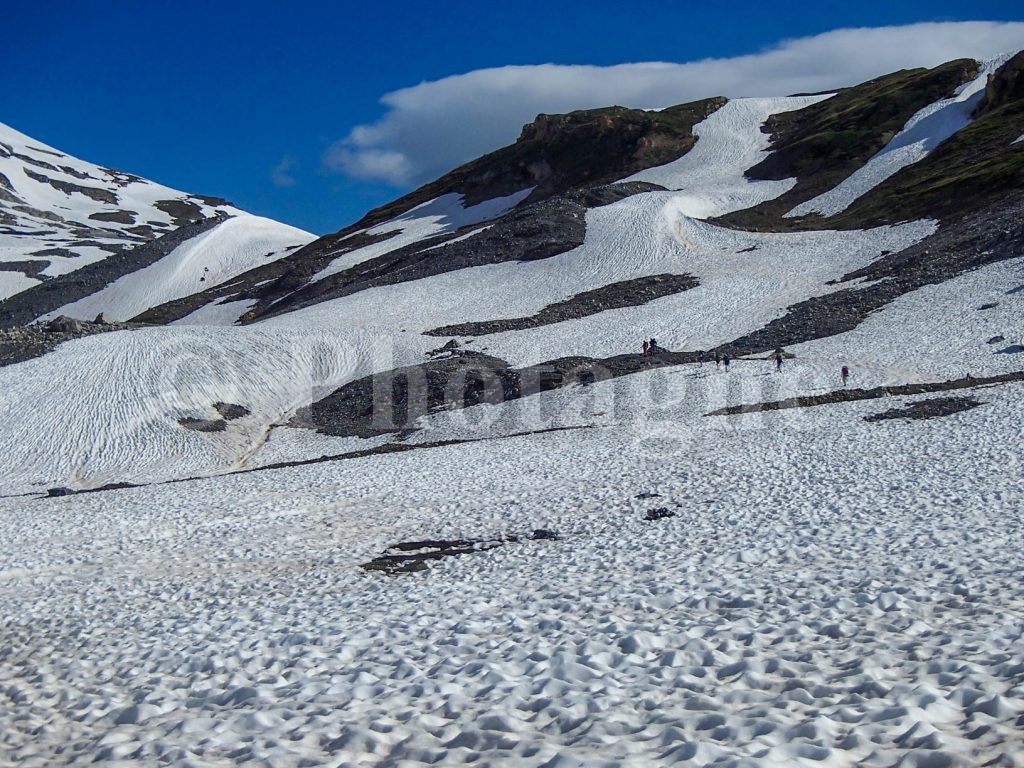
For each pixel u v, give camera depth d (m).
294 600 18.66
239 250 143.88
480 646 12.14
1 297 144.62
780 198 98.81
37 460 48.25
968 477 25.16
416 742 7.85
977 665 8.62
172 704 10.48
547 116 138.75
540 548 22.59
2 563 25.03
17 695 12.21
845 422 37.31
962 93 110.56
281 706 9.68
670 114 139.75
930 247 64.50
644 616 13.35
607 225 87.69
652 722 7.89
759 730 7.31
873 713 7.47
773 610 12.80
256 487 36.25
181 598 20.00
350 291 84.44
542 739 7.64
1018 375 40.47
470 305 73.56
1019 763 6.09
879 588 13.54
